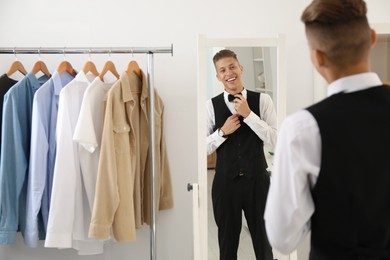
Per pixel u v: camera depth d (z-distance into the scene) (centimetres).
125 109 205
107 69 215
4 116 196
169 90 242
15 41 236
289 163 98
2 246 243
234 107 210
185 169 246
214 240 213
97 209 192
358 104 97
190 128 244
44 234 208
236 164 212
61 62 223
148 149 225
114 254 247
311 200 101
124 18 238
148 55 208
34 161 197
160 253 247
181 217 247
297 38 246
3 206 192
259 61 209
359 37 97
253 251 215
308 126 97
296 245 106
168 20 240
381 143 96
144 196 229
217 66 207
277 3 244
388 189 96
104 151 194
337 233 99
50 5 236
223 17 242
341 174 96
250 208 214
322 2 99
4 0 233
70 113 203
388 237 98
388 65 242
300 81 249
